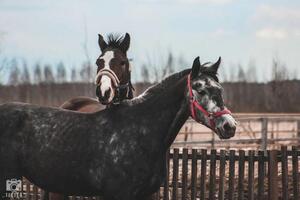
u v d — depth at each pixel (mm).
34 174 8000
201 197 10828
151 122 7805
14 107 8211
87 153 7770
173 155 10914
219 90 7582
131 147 7680
